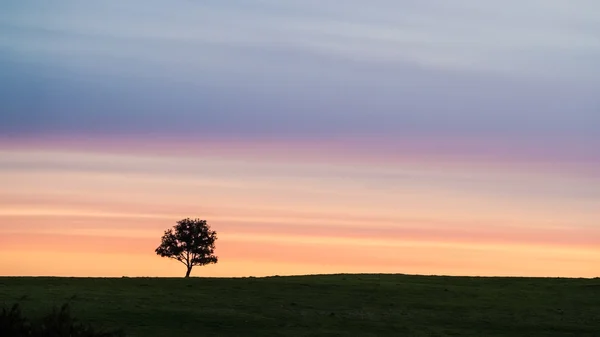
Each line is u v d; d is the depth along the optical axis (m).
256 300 95.62
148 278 109.94
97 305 86.75
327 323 84.25
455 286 112.00
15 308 34.16
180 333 76.81
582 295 106.06
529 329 85.69
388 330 82.44
